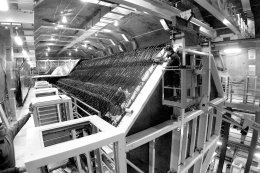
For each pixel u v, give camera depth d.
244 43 6.38
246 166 6.27
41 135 1.37
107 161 1.89
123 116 2.08
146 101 2.05
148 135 1.93
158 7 3.27
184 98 2.01
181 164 2.64
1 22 3.54
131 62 3.50
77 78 6.12
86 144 1.19
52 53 17.28
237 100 7.13
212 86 3.58
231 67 8.10
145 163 2.30
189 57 2.58
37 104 2.62
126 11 5.23
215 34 6.54
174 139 2.48
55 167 2.63
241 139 6.69
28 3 2.73
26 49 7.48
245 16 6.85
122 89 2.71
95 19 6.73
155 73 2.32
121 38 10.09
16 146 3.54
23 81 8.81
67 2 5.59
